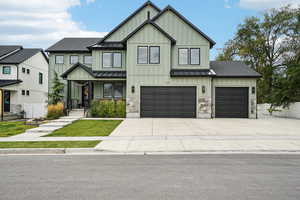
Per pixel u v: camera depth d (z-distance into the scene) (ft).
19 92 74.38
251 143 26.35
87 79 56.90
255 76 56.18
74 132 33.86
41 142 26.43
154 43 56.18
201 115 55.72
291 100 66.28
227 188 12.93
